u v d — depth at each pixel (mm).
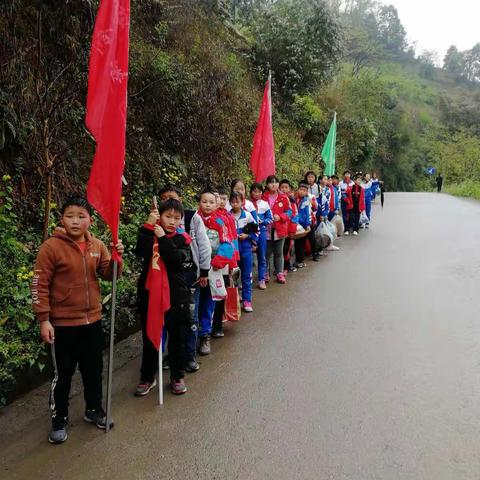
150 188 8141
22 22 6363
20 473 3111
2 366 3932
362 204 13742
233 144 11859
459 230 14281
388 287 7660
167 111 9289
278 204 7918
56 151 6301
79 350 3635
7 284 4555
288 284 7957
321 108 22938
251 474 3104
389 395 4117
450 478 3057
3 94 5660
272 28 17531
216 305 5430
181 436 3539
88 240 3646
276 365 4746
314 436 3521
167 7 10336
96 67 3701
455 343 5262
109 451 3357
